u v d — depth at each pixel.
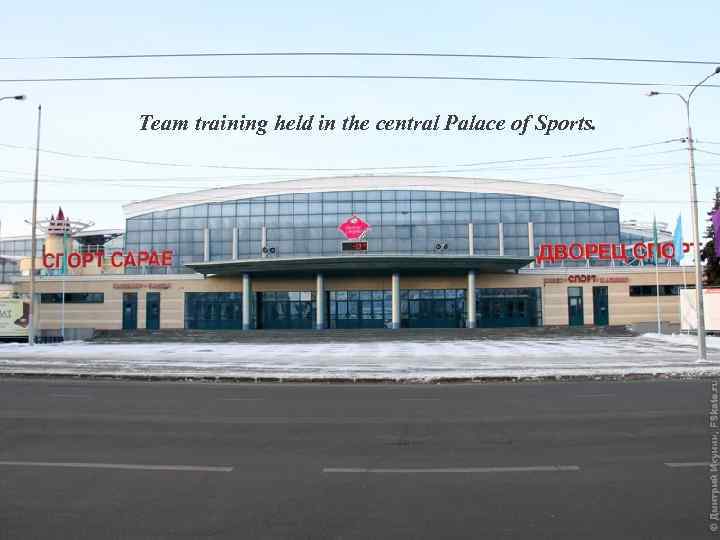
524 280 53.03
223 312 54.25
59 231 59.16
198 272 53.56
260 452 8.87
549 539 5.30
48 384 18.97
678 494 6.59
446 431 10.45
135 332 49.19
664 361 24.14
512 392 16.17
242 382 19.56
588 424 11.02
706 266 52.56
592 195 58.19
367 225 56.38
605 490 6.77
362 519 5.85
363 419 11.80
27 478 7.40
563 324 52.53
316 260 48.19
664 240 62.69
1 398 15.35
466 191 58.53
